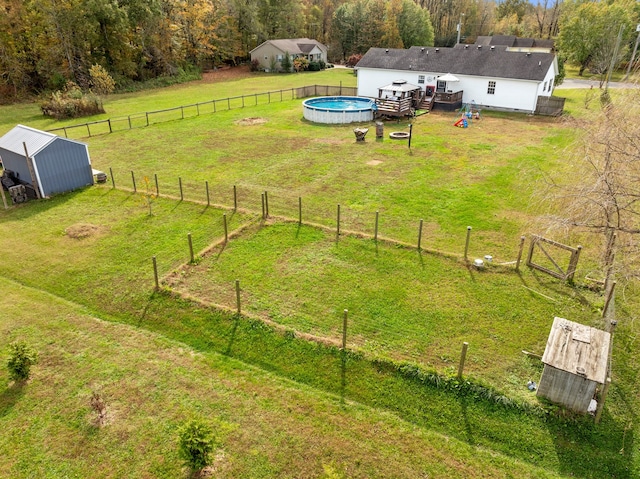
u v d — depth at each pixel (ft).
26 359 30.91
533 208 57.11
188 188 64.64
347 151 81.35
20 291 41.34
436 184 65.67
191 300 38.81
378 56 132.16
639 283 39.75
